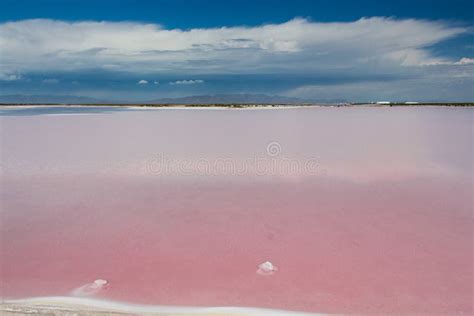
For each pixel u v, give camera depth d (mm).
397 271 3416
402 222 4594
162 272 3408
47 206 5230
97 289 3129
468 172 7207
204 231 4324
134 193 5902
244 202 5426
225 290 3119
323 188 6195
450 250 3826
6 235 4215
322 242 4027
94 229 4387
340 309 2869
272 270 3428
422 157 8648
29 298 3004
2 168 7617
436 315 2795
